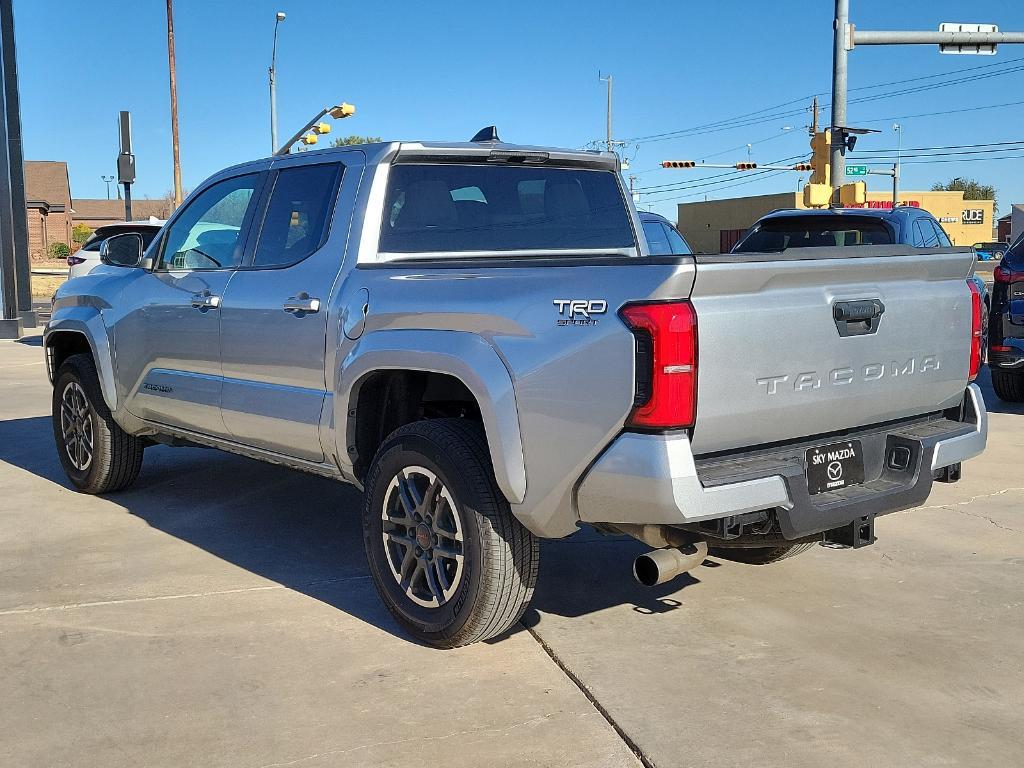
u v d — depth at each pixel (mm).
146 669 3785
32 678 3707
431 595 4004
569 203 5070
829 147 19000
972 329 4234
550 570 5023
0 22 19938
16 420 9219
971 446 4148
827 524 3586
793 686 3678
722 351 3277
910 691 3646
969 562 5137
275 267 4805
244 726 3350
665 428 3242
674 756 3156
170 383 5434
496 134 4949
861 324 3711
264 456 5027
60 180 75000
